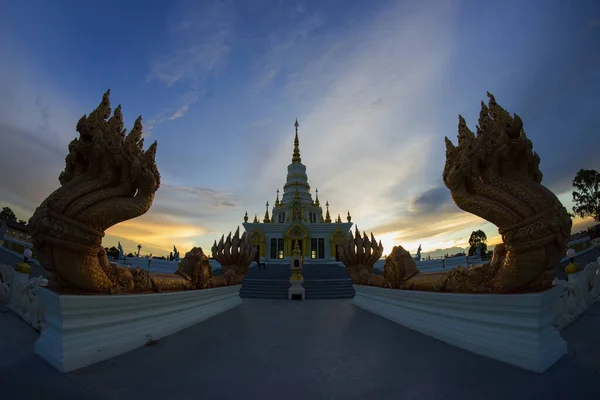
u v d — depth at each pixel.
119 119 5.64
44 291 4.58
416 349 5.76
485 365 4.62
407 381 4.12
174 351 5.52
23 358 4.36
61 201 4.64
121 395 3.57
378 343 6.34
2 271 9.70
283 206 55.69
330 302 16.27
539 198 4.86
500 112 5.66
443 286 6.70
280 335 7.21
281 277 26.22
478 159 5.64
